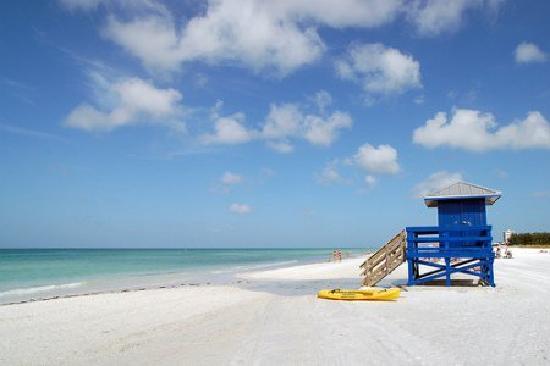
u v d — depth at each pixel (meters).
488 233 19.20
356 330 10.67
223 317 13.75
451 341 9.39
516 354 8.29
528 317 12.11
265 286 24.30
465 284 20.59
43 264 61.81
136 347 10.08
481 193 20.14
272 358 8.41
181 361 8.59
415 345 9.09
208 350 9.36
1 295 23.17
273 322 12.25
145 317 14.20
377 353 8.55
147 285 27.89
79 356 9.46
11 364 9.01
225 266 53.94
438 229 19.67
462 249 19.38
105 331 12.09
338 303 15.40
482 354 8.34
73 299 19.06
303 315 13.18
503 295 16.78
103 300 18.62
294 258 88.06
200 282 28.84
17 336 11.69
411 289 18.81
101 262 68.44
